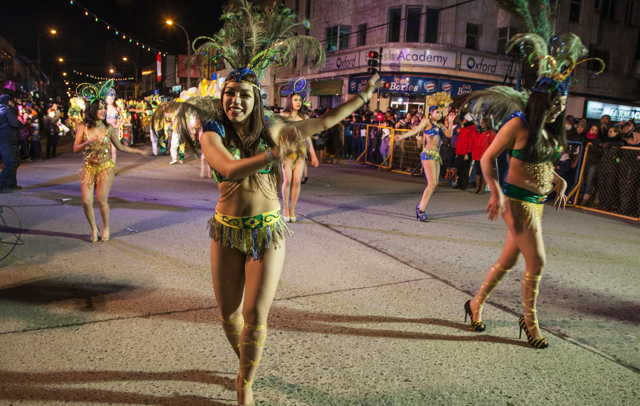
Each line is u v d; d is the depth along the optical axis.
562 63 3.13
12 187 9.05
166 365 2.94
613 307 4.12
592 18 26.78
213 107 2.41
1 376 2.76
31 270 4.64
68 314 3.64
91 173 5.47
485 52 24.12
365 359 3.10
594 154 9.18
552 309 4.05
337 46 27.81
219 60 3.04
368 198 9.41
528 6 3.53
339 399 2.64
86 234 6.00
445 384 2.82
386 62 23.72
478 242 6.23
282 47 2.84
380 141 15.29
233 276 2.44
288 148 1.90
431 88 23.42
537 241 3.17
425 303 4.09
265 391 2.70
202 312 3.75
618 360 3.18
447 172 12.46
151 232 6.20
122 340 3.25
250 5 2.90
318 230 6.60
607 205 8.94
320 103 29.34
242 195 2.31
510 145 3.22
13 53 41.72
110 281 4.39
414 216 7.80
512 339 3.45
